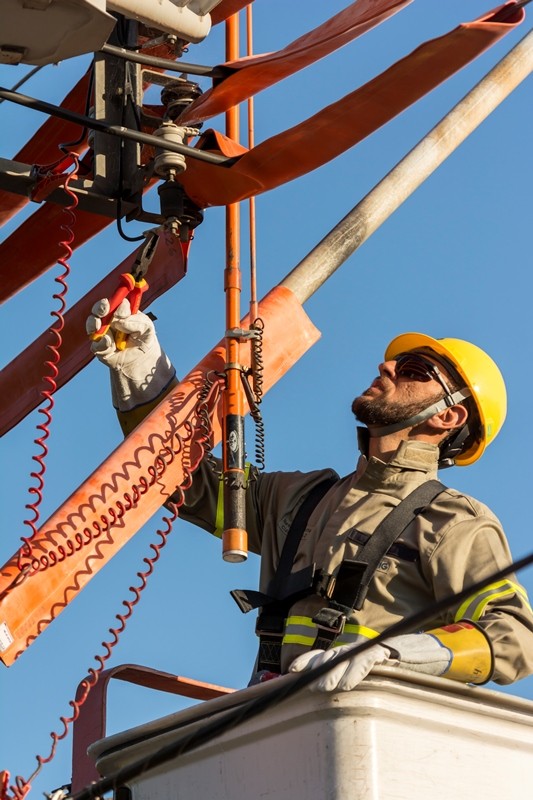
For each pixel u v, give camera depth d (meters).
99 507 6.83
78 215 7.93
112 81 7.05
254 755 5.39
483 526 6.28
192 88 7.08
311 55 6.55
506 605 5.93
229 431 6.97
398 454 6.74
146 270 7.05
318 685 5.09
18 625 6.54
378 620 6.18
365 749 5.10
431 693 5.21
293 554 6.61
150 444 6.99
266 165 6.75
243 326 7.42
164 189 6.96
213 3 6.46
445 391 7.23
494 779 5.31
